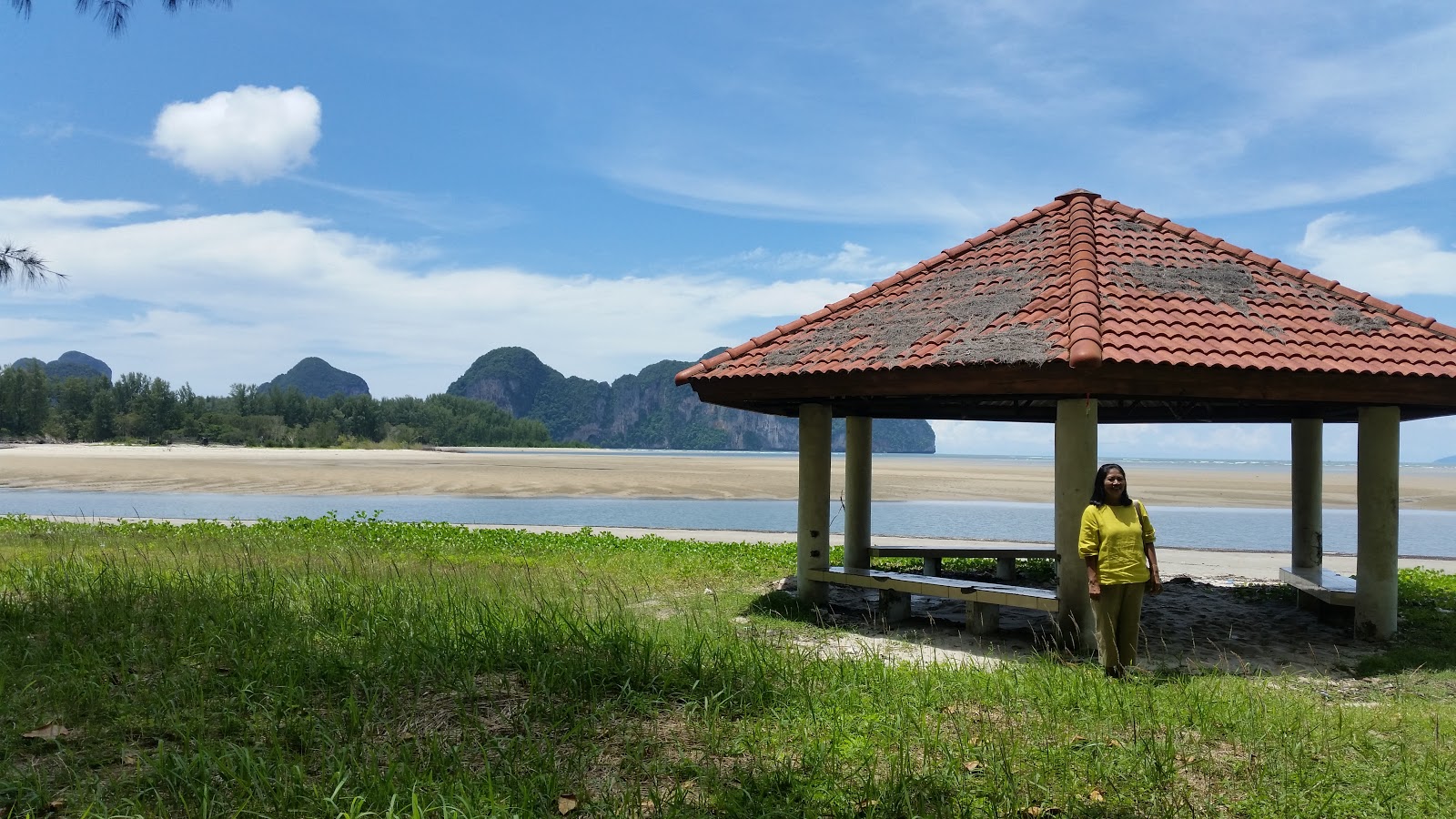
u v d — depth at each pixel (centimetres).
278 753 414
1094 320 723
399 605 722
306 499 3036
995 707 569
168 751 424
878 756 469
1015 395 752
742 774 426
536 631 636
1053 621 846
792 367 858
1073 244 876
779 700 549
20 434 10619
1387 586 852
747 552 1404
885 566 1340
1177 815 404
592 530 1947
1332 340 776
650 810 391
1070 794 422
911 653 765
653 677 566
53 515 2153
